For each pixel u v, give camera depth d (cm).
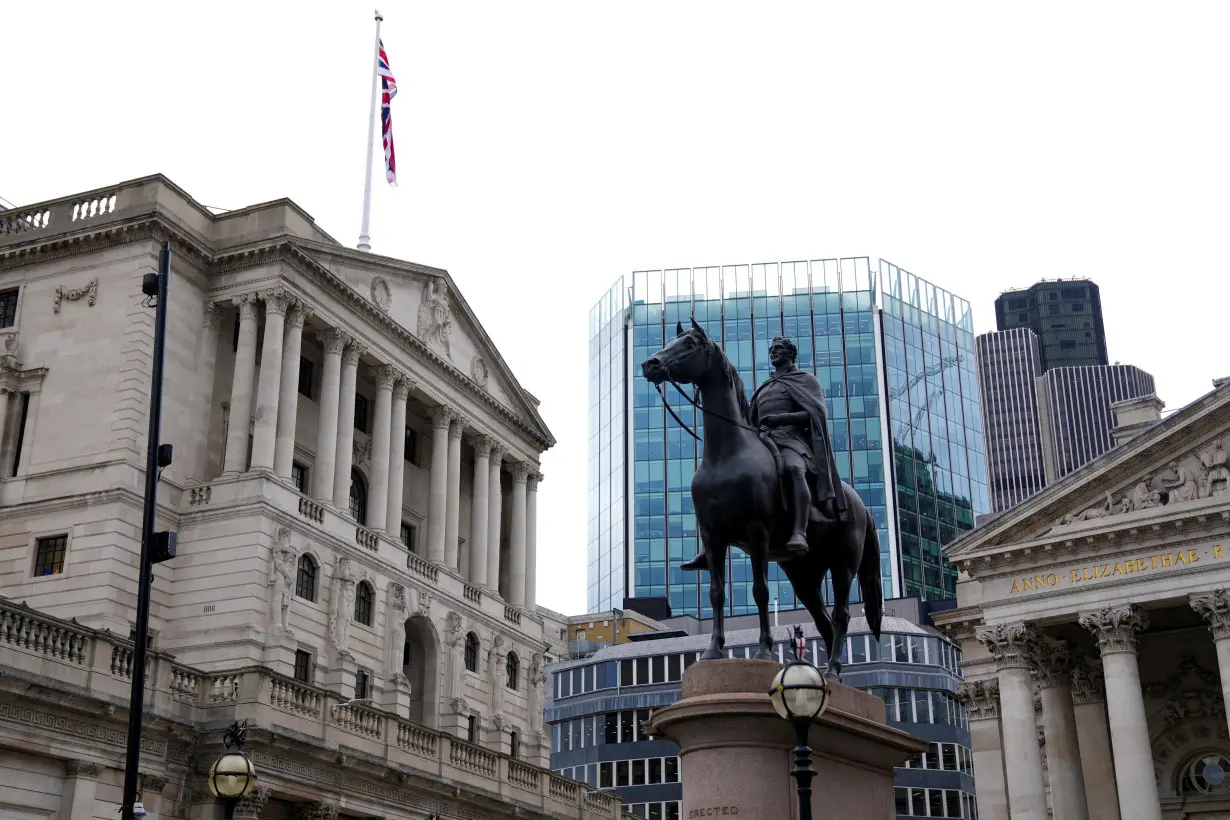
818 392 1627
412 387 6875
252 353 5959
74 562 5428
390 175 7288
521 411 7925
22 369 5906
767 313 14475
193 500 5700
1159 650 5556
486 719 6981
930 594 13612
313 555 5847
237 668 4544
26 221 6181
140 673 2080
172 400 5794
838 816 1447
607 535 14512
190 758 4281
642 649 10044
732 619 11525
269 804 4488
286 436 5912
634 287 14975
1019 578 5166
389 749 4941
